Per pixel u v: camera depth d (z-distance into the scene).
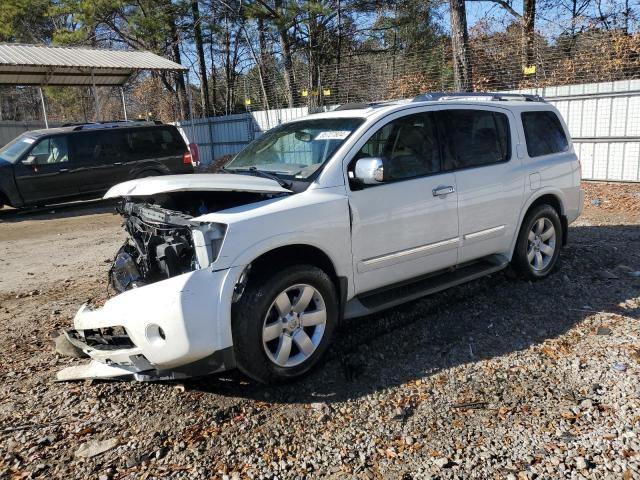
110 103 33.12
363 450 3.05
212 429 3.29
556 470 2.81
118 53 18.69
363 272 4.14
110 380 3.93
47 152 12.11
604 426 3.16
